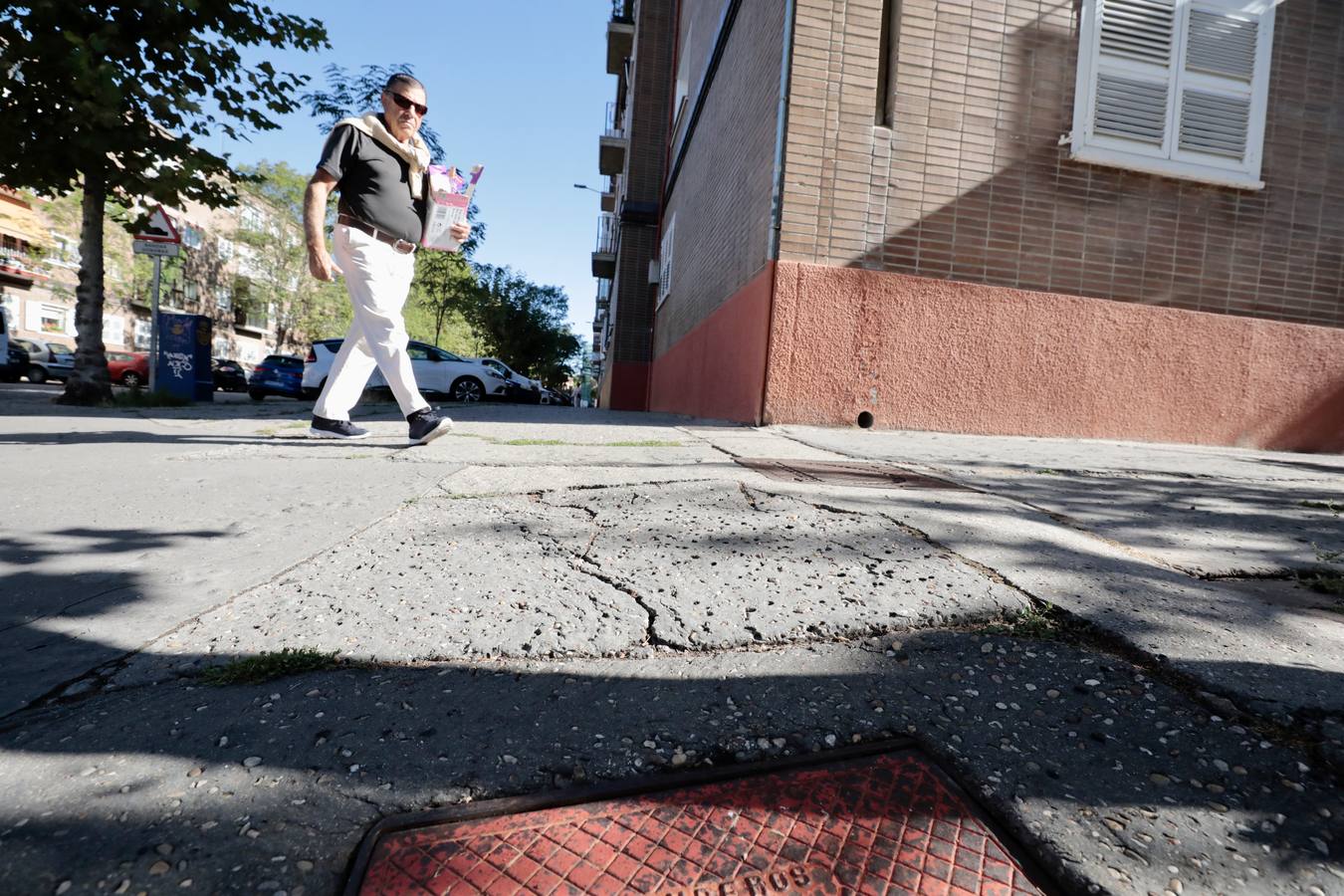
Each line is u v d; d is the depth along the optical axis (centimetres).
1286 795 102
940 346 577
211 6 729
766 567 186
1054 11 589
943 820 98
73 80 666
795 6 557
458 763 106
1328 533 250
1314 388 640
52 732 110
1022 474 354
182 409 749
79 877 81
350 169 345
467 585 171
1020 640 149
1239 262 625
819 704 125
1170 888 86
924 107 575
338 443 398
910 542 209
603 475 297
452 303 3428
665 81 1844
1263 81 615
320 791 99
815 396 564
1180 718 121
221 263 4506
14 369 2317
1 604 156
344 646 140
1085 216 598
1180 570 197
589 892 84
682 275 1159
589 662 137
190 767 102
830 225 565
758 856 91
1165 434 614
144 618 151
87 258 780
